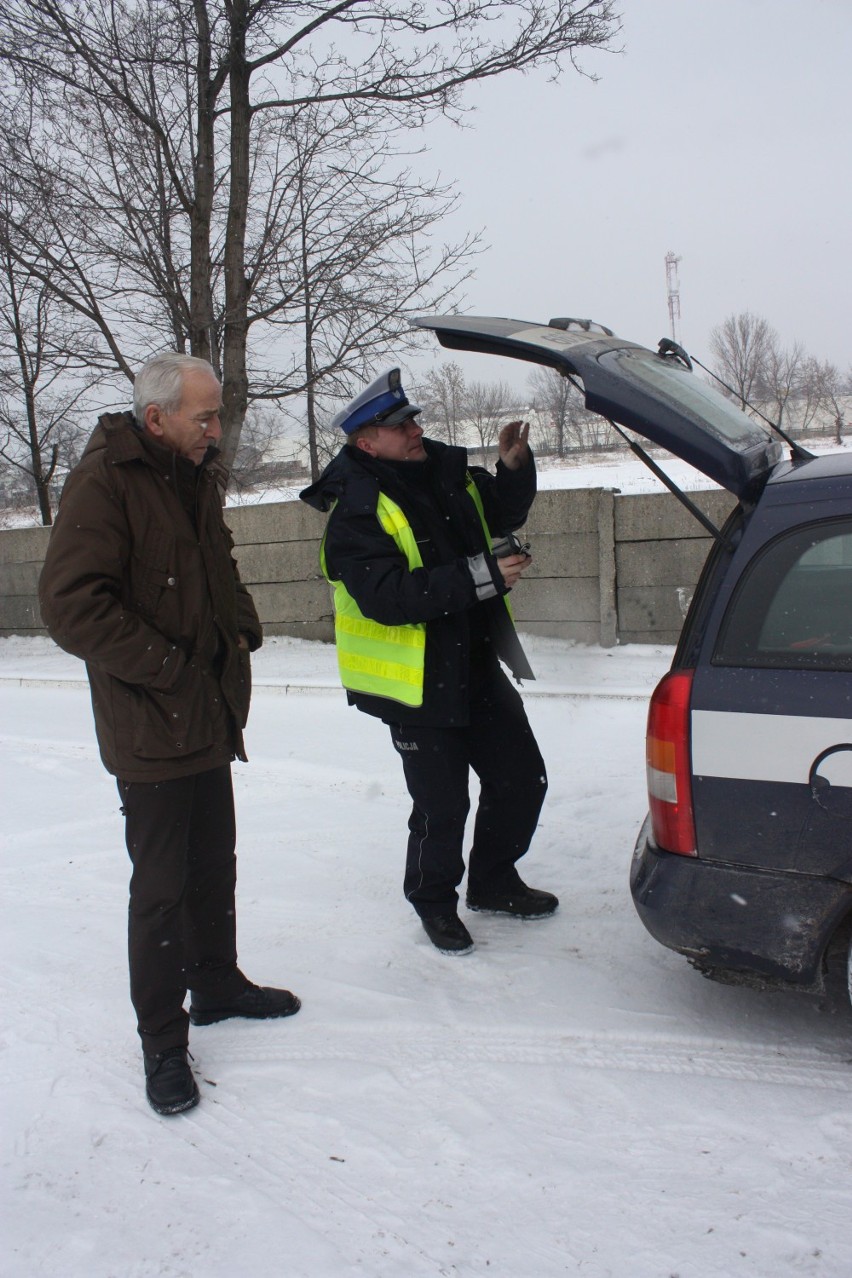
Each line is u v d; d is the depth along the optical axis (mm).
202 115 9445
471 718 3697
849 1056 2873
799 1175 2381
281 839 4918
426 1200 2377
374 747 6434
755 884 2727
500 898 3930
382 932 3838
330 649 9664
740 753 2725
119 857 4781
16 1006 3379
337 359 10242
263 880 4418
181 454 2773
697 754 2777
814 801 2646
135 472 2707
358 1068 2934
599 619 8492
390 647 3445
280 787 5750
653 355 3475
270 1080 2902
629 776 5477
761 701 2707
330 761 6145
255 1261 2217
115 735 2748
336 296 9969
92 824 5293
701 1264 2135
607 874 4254
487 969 3490
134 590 2740
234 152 9500
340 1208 2369
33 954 3766
